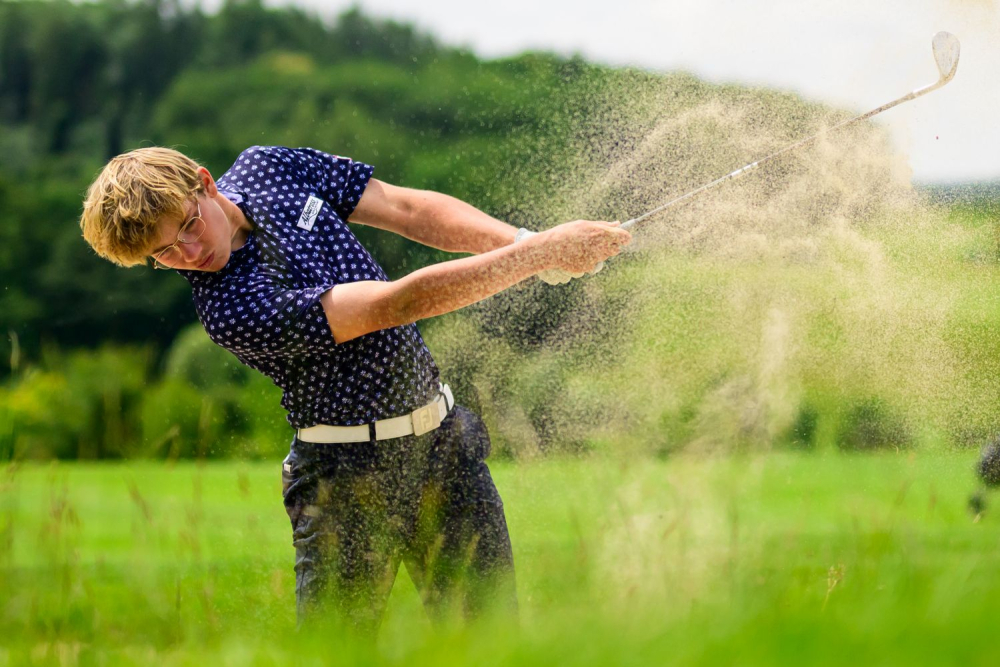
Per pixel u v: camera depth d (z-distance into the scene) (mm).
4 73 40094
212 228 4527
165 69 39406
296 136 34281
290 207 4805
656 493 6699
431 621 4871
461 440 4949
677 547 4812
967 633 3037
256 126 36688
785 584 4070
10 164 38656
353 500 4758
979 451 8594
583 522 5938
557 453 8617
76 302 34531
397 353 4691
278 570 6051
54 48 39812
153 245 4430
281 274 4648
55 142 39938
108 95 40156
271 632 5238
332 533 4750
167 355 30656
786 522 6078
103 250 4547
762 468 8156
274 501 8906
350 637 3986
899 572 4125
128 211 4340
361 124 31734
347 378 4652
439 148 27734
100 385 26969
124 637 4961
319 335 4508
